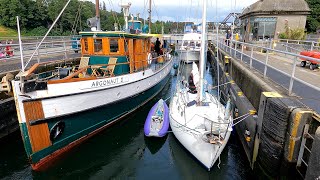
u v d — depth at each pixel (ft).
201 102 31.48
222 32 134.51
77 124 29.07
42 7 216.74
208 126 25.68
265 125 21.99
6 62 45.11
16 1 194.70
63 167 28.22
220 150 25.81
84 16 183.42
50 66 43.01
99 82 30.45
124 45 36.35
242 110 30.96
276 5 85.56
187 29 113.19
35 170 26.14
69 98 27.27
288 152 19.12
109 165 28.91
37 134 25.35
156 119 36.40
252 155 25.27
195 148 26.66
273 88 25.52
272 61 50.06
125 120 38.81
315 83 29.76
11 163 27.91
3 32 184.96
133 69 39.52
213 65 89.35
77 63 48.78
